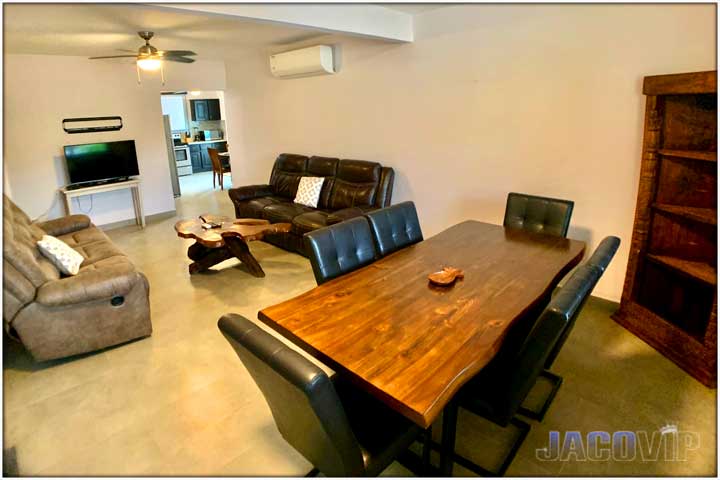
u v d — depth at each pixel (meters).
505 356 1.92
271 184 5.72
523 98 3.42
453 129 3.95
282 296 3.67
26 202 5.25
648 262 2.88
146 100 6.02
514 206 3.16
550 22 3.14
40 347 2.62
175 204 7.15
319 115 5.29
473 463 1.90
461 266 2.32
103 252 3.51
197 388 2.48
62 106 5.32
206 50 5.48
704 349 2.36
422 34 3.95
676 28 2.63
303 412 1.29
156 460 1.99
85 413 2.29
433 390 1.32
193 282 3.99
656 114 2.56
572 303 1.49
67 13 3.06
